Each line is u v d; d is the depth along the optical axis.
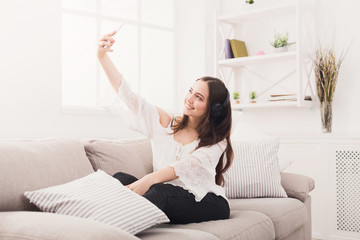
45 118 2.85
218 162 2.12
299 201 2.52
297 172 3.40
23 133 2.73
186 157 1.95
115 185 1.62
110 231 1.19
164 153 2.05
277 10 3.60
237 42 3.88
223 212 1.93
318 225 3.30
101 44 1.88
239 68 4.07
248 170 2.57
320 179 3.29
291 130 3.78
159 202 1.70
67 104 3.23
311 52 3.62
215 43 3.84
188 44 3.99
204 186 1.91
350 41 3.49
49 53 2.86
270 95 3.65
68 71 3.23
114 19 3.50
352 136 3.14
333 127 3.56
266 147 2.68
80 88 3.30
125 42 3.61
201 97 2.00
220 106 2.01
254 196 2.55
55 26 2.89
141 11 3.75
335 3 3.56
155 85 3.88
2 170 1.57
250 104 3.70
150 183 1.76
